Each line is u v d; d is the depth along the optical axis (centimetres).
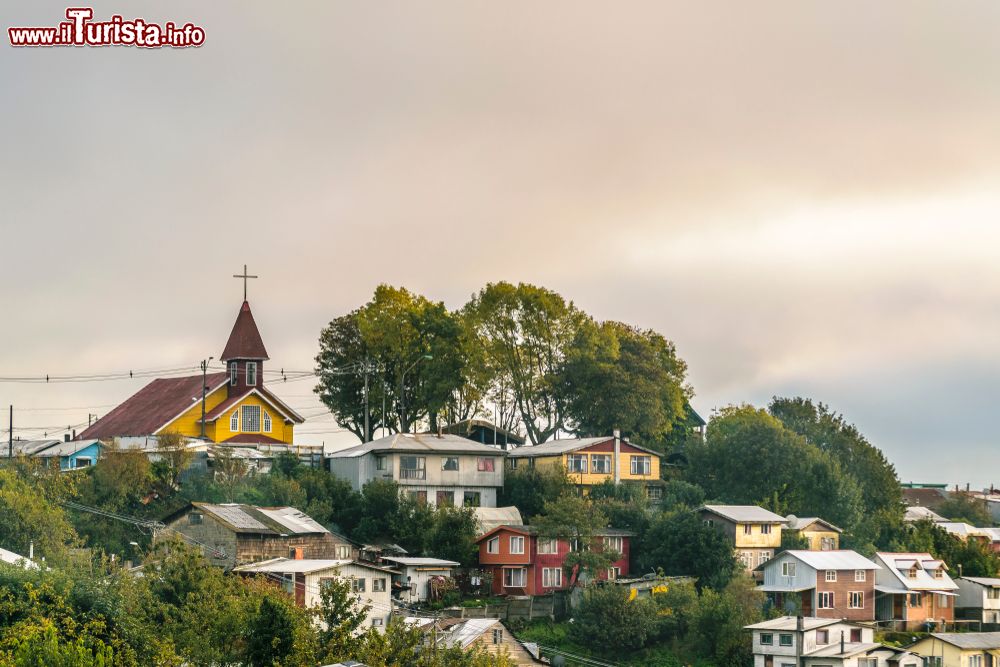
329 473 13000
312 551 10881
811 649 10762
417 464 13200
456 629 9500
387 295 14850
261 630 7419
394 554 11775
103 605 7500
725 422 16550
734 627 11062
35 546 9906
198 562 8500
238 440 13750
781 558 12581
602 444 14175
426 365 14500
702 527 12494
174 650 7475
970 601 13712
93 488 11506
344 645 7450
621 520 12950
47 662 6359
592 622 11025
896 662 10975
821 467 14550
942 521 17775
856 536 14250
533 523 12369
